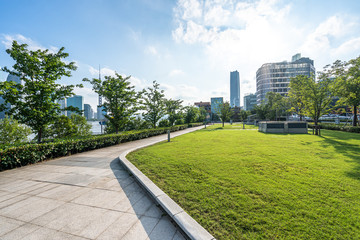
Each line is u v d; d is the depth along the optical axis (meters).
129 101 15.09
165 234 2.49
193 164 5.69
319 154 6.80
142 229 2.62
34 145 7.09
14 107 7.91
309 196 3.27
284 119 41.59
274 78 90.50
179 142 11.18
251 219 2.60
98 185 4.53
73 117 16.66
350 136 12.66
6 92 7.52
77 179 5.02
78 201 3.62
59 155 8.21
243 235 2.27
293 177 4.28
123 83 14.52
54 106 8.87
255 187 3.72
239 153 7.20
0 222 2.88
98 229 2.64
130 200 3.64
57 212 3.18
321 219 2.54
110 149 10.17
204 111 54.28
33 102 8.31
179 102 27.11
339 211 2.74
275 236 2.23
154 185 4.02
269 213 2.73
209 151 7.80
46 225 2.78
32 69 8.16
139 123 22.30
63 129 14.34
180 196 3.46
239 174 4.58
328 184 3.81
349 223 2.43
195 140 12.00
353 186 3.68
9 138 11.91
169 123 28.03
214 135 15.16
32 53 8.55
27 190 4.25
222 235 2.29
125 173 5.53
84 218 2.96
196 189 3.75
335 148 8.00
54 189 4.30
